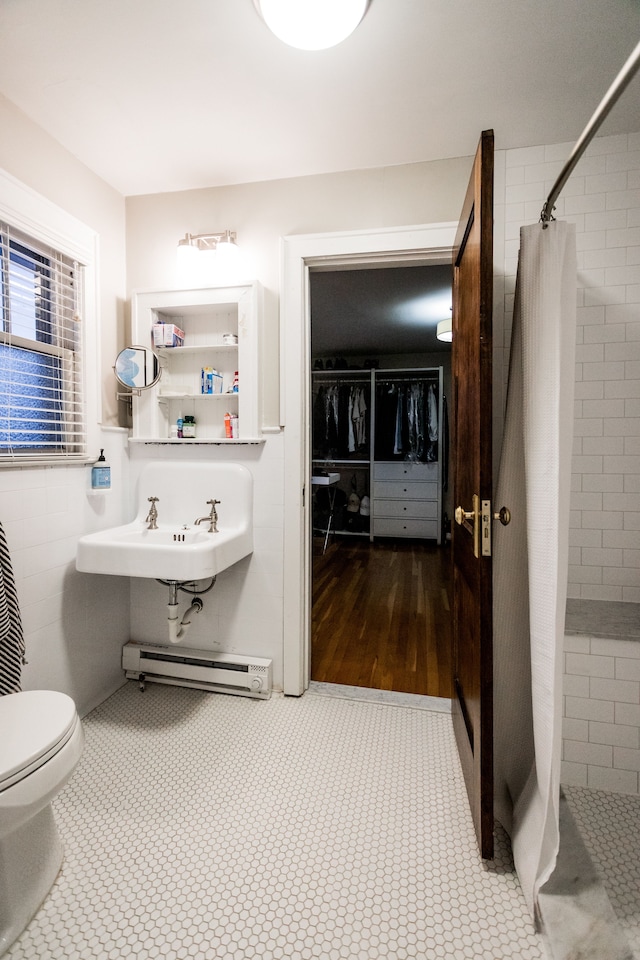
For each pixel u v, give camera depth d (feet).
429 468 17.33
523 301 4.06
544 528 3.76
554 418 3.66
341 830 4.34
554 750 3.54
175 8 3.88
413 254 6.23
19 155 5.19
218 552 5.66
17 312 5.37
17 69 4.58
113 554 5.57
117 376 6.69
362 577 12.91
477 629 4.02
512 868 3.96
